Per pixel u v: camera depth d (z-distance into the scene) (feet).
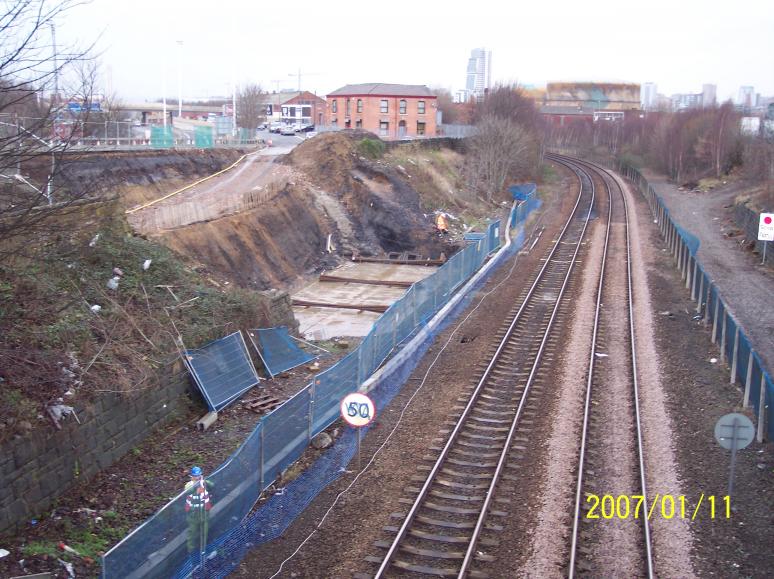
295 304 86.38
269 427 40.42
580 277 96.17
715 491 40.16
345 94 245.65
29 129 34.37
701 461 43.75
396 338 65.98
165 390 46.85
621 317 76.43
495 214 155.74
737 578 32.30
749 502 38.96
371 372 58.03
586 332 70.95
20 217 36.06
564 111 458.91
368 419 42.98
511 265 106.22
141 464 42.27
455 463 43.93
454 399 54.44
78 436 38.29
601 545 34.94
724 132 201.57
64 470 37.27
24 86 33.24
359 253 115.14
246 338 58.18
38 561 31.40
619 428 48.49
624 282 92.43
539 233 131.64
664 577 32.35
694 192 181.06
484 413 51.75
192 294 57.36
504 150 176.45
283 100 422.82
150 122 241.76
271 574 33.01
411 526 36.70
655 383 56.70
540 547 34.71
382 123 238.68
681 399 53.52
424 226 123.54
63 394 38.50
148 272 57.11
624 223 138.41
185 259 77.82
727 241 118.11
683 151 211.00
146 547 28.81
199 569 32.19
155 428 45.68
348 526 36.96
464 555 34.04
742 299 82.07
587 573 32.68
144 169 110.83
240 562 34.01
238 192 113.19
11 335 40.60
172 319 51.65
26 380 37.76
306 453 45.47
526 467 43.21
